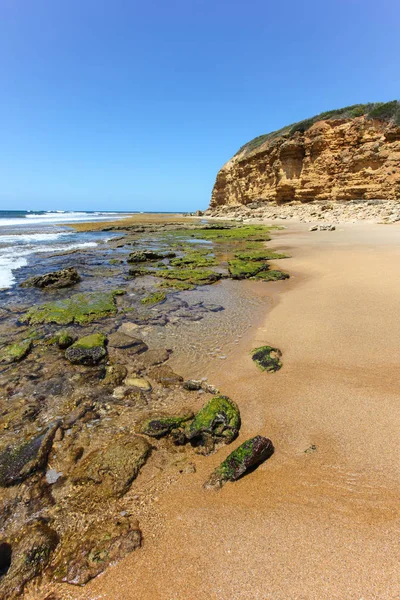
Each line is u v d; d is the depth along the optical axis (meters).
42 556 2.86
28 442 4.26
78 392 5.43
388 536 2.73
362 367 5.45
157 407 4.97
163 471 3.75
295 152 43.59
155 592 2.50
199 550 2.78
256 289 11.62
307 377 5.35
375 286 9.84
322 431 4.11
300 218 35.97
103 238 29.33
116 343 7.24
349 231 24.22
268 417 4.51
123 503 3.34
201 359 6.40
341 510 3.03
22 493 3.54
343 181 38.19
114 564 2.74
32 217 73.06
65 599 2.54
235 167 61.97
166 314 9.20
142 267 16.39
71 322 8.72
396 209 28.53
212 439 4.19
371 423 4.13
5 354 6.76
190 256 18.81
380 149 35.28
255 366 5.89
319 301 9.13
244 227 33.91
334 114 44.03
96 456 3.99
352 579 2.43
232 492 3.37
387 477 3.35
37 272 15.37
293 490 3.32
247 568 2.59
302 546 2.73
